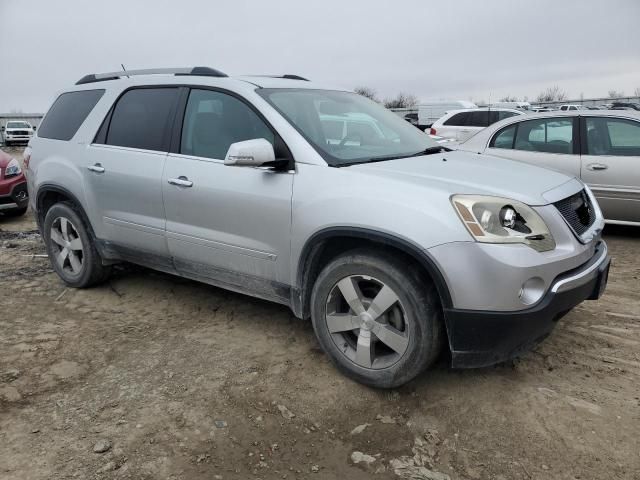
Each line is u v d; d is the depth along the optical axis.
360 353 3.03
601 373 3.19
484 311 2.64
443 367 3.30
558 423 2.73
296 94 3.75
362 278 2.97
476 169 3.26
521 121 6.85
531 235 2.71
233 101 3.60
